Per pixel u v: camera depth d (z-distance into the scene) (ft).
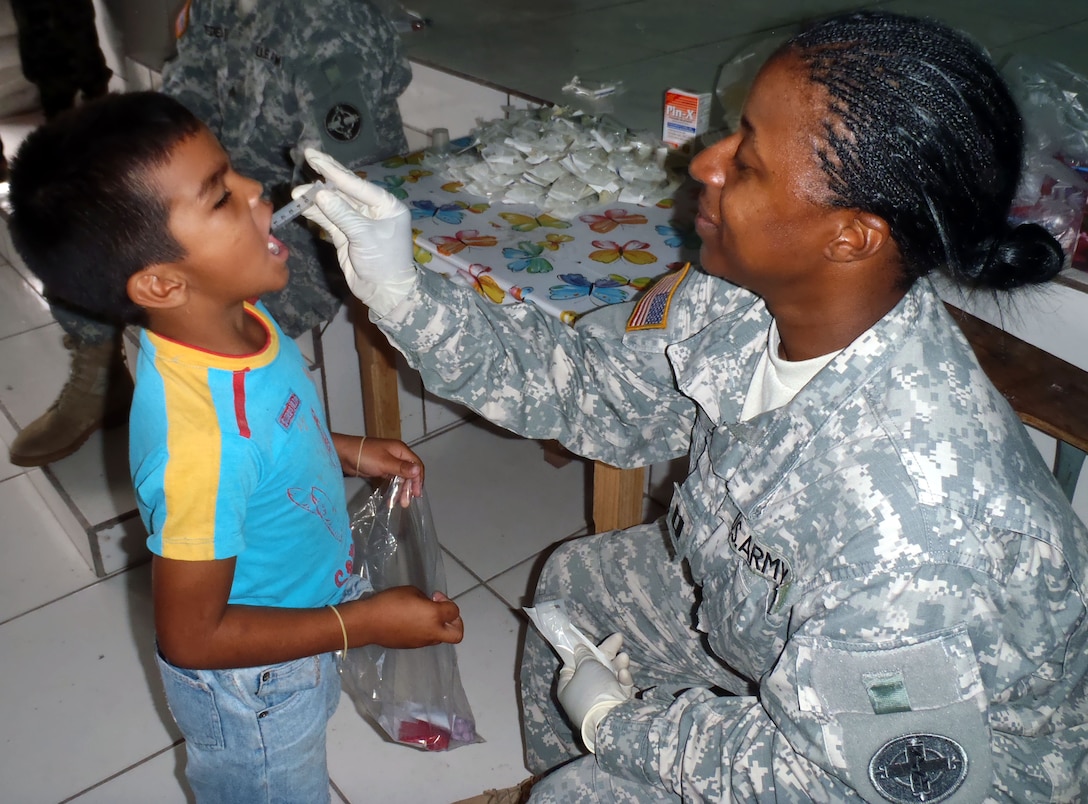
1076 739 2.71
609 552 4.05
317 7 5.71
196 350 2.99
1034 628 2.52
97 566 6.27
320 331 6.59
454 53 7.73
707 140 5.56
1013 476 2.46
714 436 3.10
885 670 2.40
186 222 2.76
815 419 2.63
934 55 2.25
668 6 9.24
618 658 3.63
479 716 5.38
